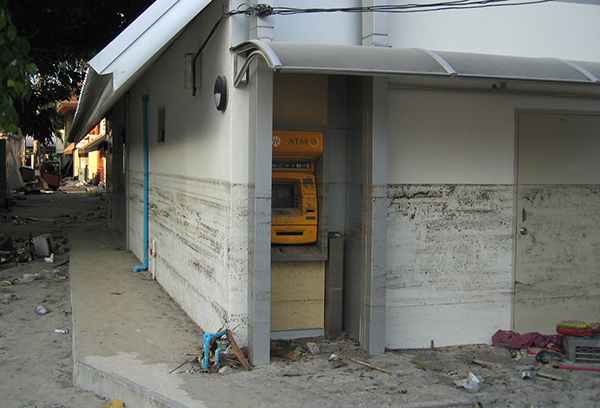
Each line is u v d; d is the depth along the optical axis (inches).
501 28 221.0
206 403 155.8
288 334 216.1
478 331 219.8
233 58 187.9
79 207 829.2
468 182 216.7
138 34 194.2
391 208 208.8
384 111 195.9
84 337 218.1
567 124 227.1
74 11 404.2
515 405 163.2
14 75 264.1
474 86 214.8
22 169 1214.9
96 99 298.4
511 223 222.2
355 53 167.5
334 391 165.6
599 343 201.2
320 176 213.8
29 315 268.1
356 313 211.9
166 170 301.9
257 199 180.5
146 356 196.7
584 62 190.9
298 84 212.8
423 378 177.6
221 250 203.0
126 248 430.9
